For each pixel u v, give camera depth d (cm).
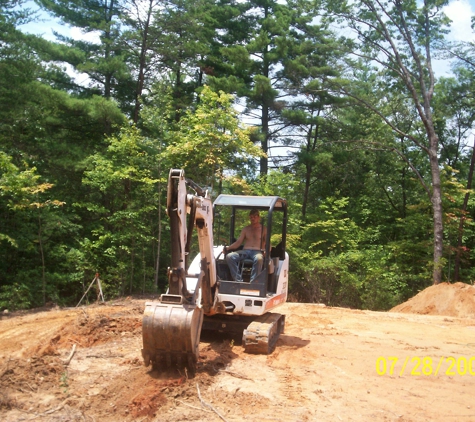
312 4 2433
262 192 2333
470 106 2842
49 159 1958
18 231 1670
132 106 2475
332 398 661
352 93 2775
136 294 1964
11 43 1858
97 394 625
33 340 930
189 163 1962
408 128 2956
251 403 620
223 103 1958
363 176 3247
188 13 2352
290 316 1366
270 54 2772
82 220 2119
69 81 2384
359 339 1061
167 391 636
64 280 1755
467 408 649
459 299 1741
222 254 957
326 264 2278
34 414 564
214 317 939
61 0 2289
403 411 628
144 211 1958
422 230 2662
